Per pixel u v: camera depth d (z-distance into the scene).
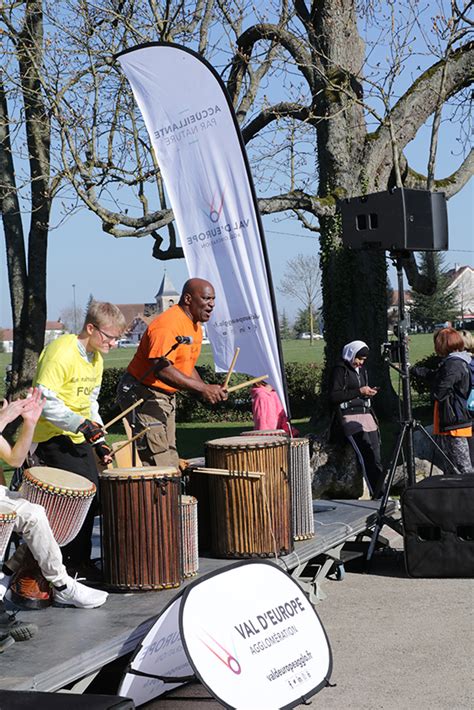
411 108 14.21
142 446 6.46
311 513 6.71
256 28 15.03
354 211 7.96
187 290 6.43
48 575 5.04
